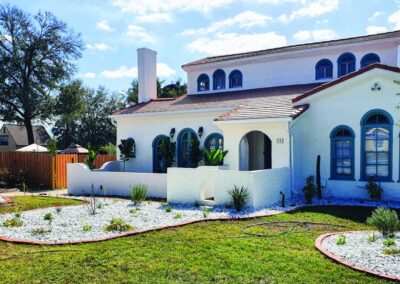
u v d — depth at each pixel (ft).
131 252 24.12
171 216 36.37
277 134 48.62
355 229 30.83
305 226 31.83
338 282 18.85
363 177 47.21
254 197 40.16
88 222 33.86
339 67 63.67
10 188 66.90
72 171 59.93
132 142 70.38
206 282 19.08
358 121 47.47
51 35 139.54
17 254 24.07
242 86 72.43
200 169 43.29
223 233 29.27
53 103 143.43
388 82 45.44
